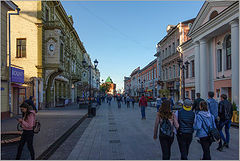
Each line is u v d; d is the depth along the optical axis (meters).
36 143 6.24
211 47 18.77
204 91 18.58
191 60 23.36
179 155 5.39
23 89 16.20
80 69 46.31
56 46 20.92
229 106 6.15
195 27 20.69
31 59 20.20
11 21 20.31
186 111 4.36
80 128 9.96
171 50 30.86
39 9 20.30
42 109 20.25
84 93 45.12
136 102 43.34
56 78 24.27
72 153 5.66
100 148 6.20
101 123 11.70
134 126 10.46
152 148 6.16
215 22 15.79
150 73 46.06
